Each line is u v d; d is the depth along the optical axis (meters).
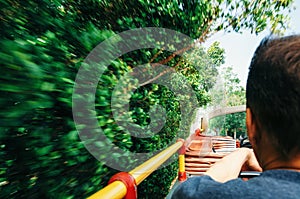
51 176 1.35
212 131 5.88
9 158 1.13
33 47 1.10
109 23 2.14
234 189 0.65
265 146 0.67
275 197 0.58
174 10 3.10
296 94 0.60
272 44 0.68
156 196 3.92
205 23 4.27
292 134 0.61
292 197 0.58
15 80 1.00
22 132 1.15
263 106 0.64
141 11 2.61
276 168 0.66
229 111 7.58
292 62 0.62
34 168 1.21
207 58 5.94
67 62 1.38
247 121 0.72
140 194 3.14
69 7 1.58
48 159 1.28
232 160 1.07
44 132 1.23
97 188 1.88
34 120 1.21
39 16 1.24
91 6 1.85
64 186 1.47
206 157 3.74
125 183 1.27
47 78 1.16
